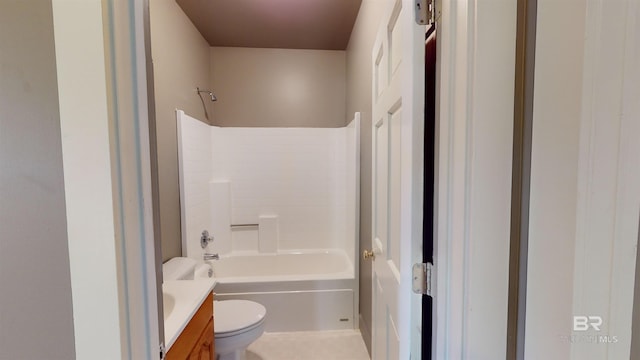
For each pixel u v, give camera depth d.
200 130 2.68
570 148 0.47
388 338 1.14
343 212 3.19
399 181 0.96
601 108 0.44
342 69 3.34
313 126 3.35
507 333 0.64
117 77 0.48
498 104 0.61
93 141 0.46
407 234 0.83
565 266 0.48
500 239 0.63
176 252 2.21
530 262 0.55
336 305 2.44
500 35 0.60
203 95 2.89
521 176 0.61
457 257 0.66
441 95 0.71
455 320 0.67
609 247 0.45
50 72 0.47
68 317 0.49
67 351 0.50
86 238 0.47
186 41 2.48
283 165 3.25
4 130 0.48
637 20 0.43
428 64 0.96
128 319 0.50
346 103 3.26
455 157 0.66
